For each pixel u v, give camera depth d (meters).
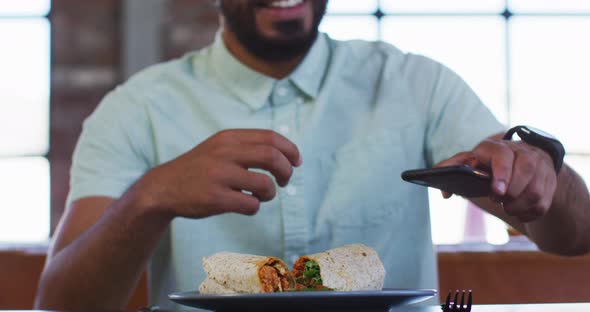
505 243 2.09
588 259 1.96
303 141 1.44
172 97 1.49
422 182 0.87
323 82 1.49
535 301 1.95
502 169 0.91
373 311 0.86
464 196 0.93
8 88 4.27
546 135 1.05
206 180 1.02
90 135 1.47
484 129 1.47
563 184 1.21
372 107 1.50
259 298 0.79
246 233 1.40
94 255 1.16
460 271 1.96
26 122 4.29
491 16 4.02
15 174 4.26
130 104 1.48
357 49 1.57
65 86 4.30
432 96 1.52
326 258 1.03
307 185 1.42
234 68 1.46
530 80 4.04
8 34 4.29
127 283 1.20
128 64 4.30
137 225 1.10
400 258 1.45
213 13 4.30
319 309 0.82
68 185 4.26
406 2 4.04
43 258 2.10
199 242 1.40
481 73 4.04
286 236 1.40
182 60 1.56
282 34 1.37
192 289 1.39
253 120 1.46
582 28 4.02
